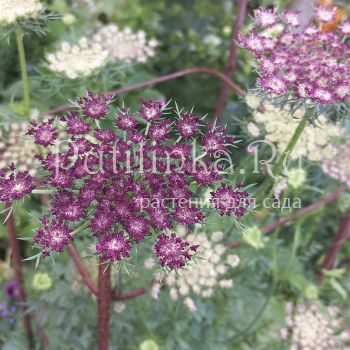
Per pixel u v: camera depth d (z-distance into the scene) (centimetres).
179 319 25
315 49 18
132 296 20
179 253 13
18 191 14
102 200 14
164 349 25
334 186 26
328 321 25
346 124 23
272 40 18
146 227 13
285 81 16
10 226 21
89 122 16
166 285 23
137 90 29
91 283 19
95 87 24
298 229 26
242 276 26
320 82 17
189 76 36
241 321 27
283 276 26
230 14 36
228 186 14
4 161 19
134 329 25
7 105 23
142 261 23
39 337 26
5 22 17
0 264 31
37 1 18
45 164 14
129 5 37
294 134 18
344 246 32
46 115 21
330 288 30
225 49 35
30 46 23
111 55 25
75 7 33
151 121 15
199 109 35
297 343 24
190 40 36
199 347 26
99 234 14
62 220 14
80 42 23
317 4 21
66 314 24
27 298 26
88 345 25
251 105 20
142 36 26
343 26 19
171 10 38
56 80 23
